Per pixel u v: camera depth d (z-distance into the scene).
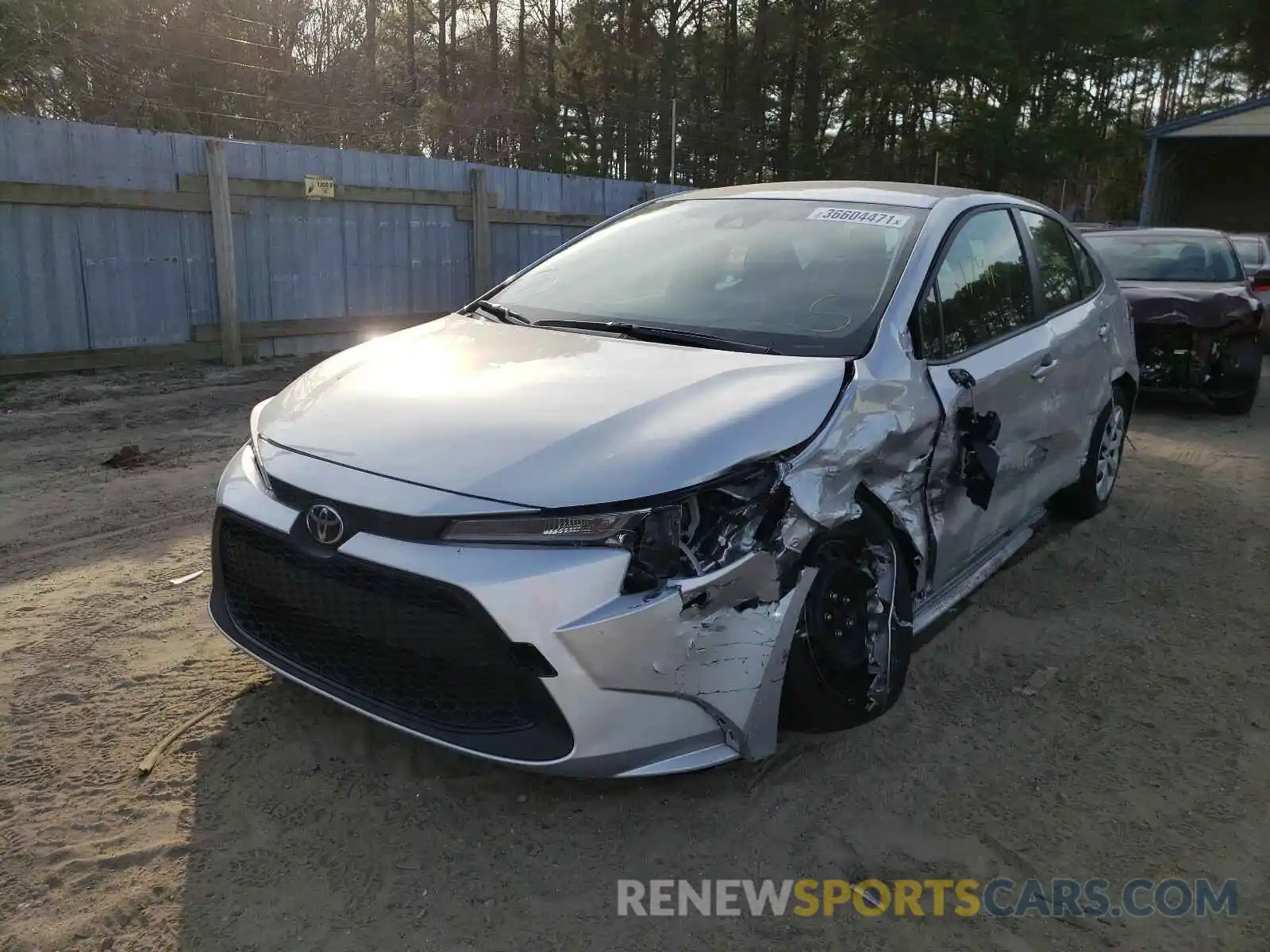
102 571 4.50
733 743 2.74
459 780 2.99
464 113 26.61
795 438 2.81
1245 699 3.69
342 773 3.01
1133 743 3.37
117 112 15.71
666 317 3.62
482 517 2.55
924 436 3.28
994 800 3.03
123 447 6.48
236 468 3.15
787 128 35.38
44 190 8.73
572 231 14.04
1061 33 33.34
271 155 10.45
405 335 3.78
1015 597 4.57
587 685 2.51
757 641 2.70
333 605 2.75
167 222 9.67
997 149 31.98
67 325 9.15
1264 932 2.53
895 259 3.68
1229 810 3.02
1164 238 9.60
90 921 2.41
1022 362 4.08
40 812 2.79
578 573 2.50
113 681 3.49
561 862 2.68
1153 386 8.48
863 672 3.14
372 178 11.42
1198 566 5.03
